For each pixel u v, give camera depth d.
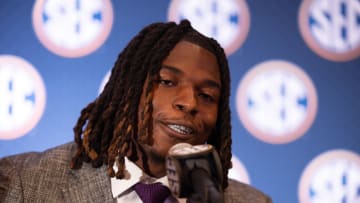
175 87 2.01
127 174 2.02
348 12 3.88
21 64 3.74
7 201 1.93
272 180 3.72
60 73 3.74
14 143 3.68
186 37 2.11
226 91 2.21
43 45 3.76
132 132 2.04
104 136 2.11
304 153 3.75
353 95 3.82
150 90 1.99
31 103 3.71
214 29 3.81
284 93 3.78
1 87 3.71
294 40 3.84
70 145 2.21
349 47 3.87
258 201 2.44
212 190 1.50
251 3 3.85
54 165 2.09
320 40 3.86
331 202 3.74
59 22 3.78
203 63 2.06
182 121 1.95
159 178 2.03
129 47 2.17
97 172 2.08
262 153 3.73
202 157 1.57
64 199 2.00
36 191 1.98
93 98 3.73
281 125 3.75
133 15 3.81
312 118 3.78
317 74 3.83
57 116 3.70
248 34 3.83
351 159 3.77
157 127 1.98
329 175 3.75
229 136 2.24
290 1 3.88
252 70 3.79
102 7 3.80
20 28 3.78
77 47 3.76
